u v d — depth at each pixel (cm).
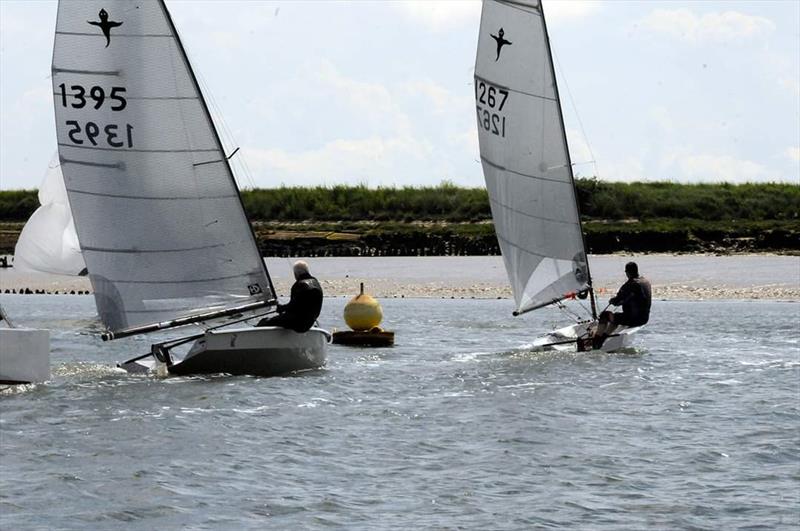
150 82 6812
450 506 4378
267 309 7162
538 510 4328
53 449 5200
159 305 6938
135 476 4756
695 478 4781
